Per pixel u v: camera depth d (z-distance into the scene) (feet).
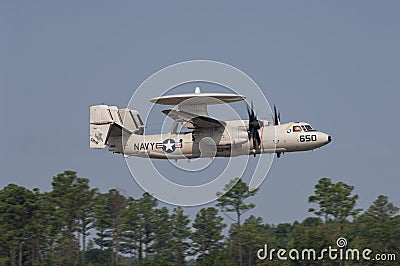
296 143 638.94
